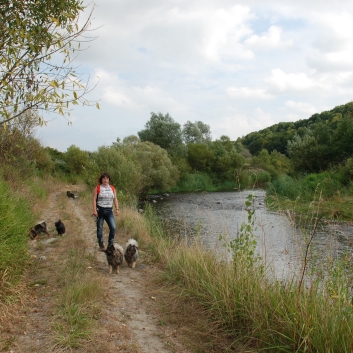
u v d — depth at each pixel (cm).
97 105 496
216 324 426
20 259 583
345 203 1471
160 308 483
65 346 353
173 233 1165
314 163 3086
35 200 1488
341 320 336
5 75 452
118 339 385
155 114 4994
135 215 1254
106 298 505
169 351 371
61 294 484
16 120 1144
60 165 4069
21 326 388
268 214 1714
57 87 466
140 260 756
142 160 3027
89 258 735
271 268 506
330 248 514
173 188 3903
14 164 1282
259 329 384
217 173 4784
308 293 405
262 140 9412
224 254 609
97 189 786
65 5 481
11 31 429
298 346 344
